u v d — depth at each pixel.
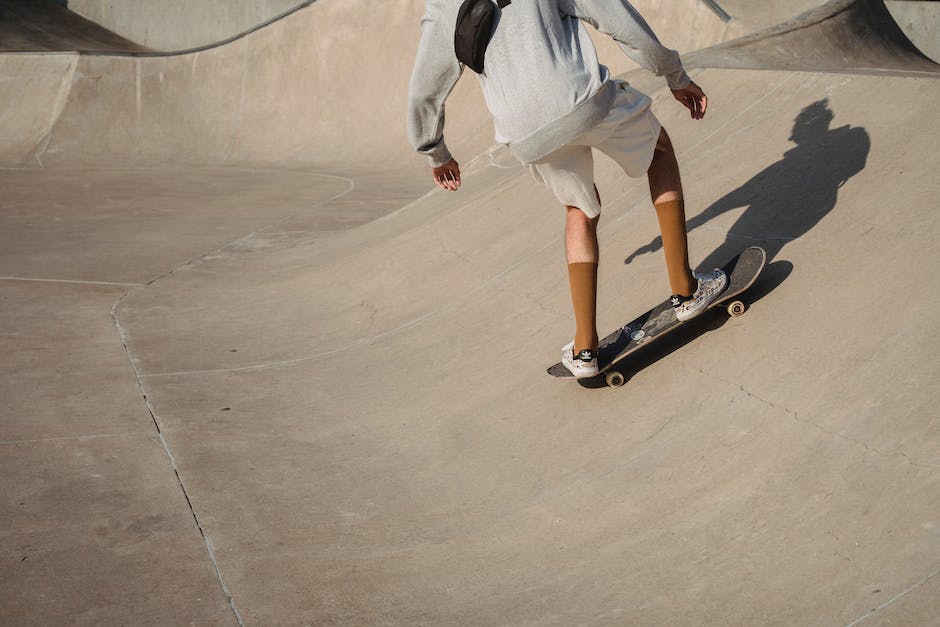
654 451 2.89
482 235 5.51
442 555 2.70
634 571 2.40
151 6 21.72
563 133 2.76
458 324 4.47
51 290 6.27
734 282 3.24
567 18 2.80
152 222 9.38
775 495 2.47
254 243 8.19
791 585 2.16
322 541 2.85
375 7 16.25
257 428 3.75
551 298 4.25
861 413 2.56
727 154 4.52
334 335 4.89
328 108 15.88
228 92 16.30
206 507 3.07
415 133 3.10
